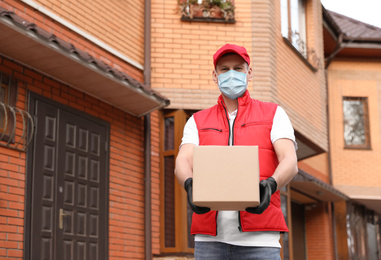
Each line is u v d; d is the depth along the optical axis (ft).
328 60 56.65
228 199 7.28
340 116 57.31
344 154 56.65
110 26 29.19
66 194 24.48
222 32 33.42
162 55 32.63
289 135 8.64
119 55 29.53
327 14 51.08
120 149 28.66
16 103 22.47
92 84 25.76
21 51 22.00
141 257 29.01
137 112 29.73
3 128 21.75
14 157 21.98
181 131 31.89
